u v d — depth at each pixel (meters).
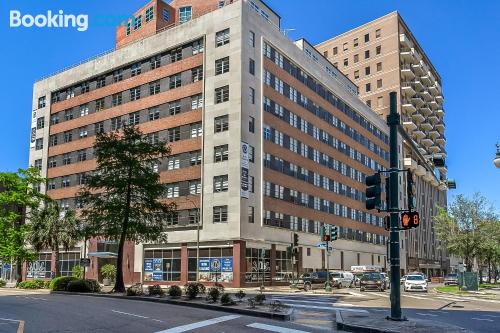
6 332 13.20
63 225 49.72
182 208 52.94
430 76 113.56
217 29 53.31
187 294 25.45
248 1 58.22
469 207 57.41
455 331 13.84
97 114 64.88
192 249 51.56
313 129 65.44
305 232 60.44
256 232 50.56
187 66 55.44
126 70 62.38
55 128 71.00
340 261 69.94
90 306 21.61
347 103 76.75
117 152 35.28
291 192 58.28
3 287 49.00
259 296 21.70
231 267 48.09
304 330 14.65
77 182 66.19
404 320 15.96
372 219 83.00
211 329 14.27
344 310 20.17
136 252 56.50
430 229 112.12
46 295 31.62
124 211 35.38
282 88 58.47
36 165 72.56
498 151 19.80
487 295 37.81
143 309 20.27
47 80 73.44
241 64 50.81
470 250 56.41
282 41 58.88
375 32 103.00
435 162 18.92
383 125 91.44
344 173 74.00
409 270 95.81
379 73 101.06
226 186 49.78
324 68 71.38
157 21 66.00
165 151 37.28
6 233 49.62
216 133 51.38
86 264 41.50
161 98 57.31
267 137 54.34
